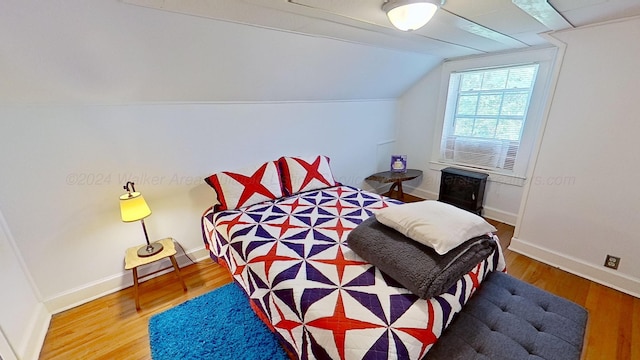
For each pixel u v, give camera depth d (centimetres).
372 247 135
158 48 151
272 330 148
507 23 171
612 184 183
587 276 204
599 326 161
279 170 243
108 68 150
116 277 197
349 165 336
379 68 269
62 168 164
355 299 115
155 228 207
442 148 340
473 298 131
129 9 127
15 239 157
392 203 216
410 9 128
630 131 171
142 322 169
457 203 313
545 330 111
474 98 299
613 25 165
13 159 150
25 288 159
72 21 122
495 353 101
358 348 96
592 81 180
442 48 248
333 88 267
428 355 103
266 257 147
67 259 176
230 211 206
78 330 164
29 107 148
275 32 174
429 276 113
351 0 128
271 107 246
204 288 199
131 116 180
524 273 212
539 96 252
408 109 363
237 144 234
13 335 138
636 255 181
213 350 147
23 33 118
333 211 202
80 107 162
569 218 206
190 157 211
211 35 157
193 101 202
